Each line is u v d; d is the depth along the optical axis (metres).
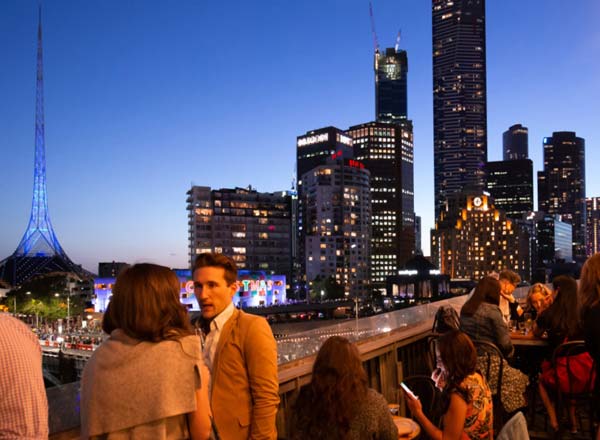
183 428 2.73
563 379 5.77
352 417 3.35
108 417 2.61
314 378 3.46
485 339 6.17
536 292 8.48
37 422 2.25
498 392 5.63
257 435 3.38
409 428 4.50
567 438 6.16
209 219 196.88
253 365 3.45
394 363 7.14
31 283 130.62
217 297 3.65
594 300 4.79
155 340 2.69
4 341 2.22
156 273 2.80
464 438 4.44
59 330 102.19
